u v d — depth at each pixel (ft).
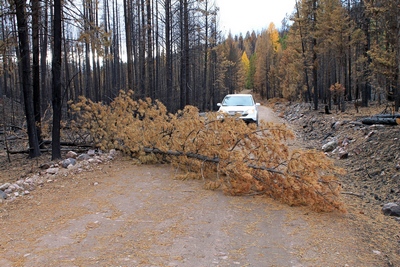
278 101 197.77
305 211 15.89
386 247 11.84
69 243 12.34
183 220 14.64
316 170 18.15
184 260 10.87
